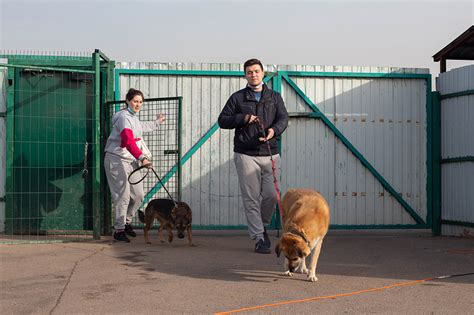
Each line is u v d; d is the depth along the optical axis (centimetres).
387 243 926
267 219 828
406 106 1073
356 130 1059
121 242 866
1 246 810
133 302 504
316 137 1048
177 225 836
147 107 1005
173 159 1001
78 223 963
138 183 879
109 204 959
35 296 522
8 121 951
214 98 1020
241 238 967
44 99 957
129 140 823
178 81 1013
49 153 956
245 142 785
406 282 596
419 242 943
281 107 805
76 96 964
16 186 952
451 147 1045
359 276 628
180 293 538
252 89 795
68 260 699
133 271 638
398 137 1070
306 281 598
